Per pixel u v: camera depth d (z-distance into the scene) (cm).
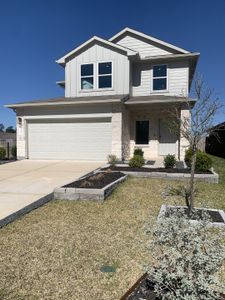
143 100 1283
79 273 324
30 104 1341
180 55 1441
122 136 1286
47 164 1229
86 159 1339
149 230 251
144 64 1526
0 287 294
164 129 1460
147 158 1424
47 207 608
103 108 1287
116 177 864
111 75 1474
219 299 219
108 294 283
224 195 724
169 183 853
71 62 1542
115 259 360
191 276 213
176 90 1482
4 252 379
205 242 232
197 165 959
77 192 669
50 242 414
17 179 875
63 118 1348
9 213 515
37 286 297
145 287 251
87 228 476
